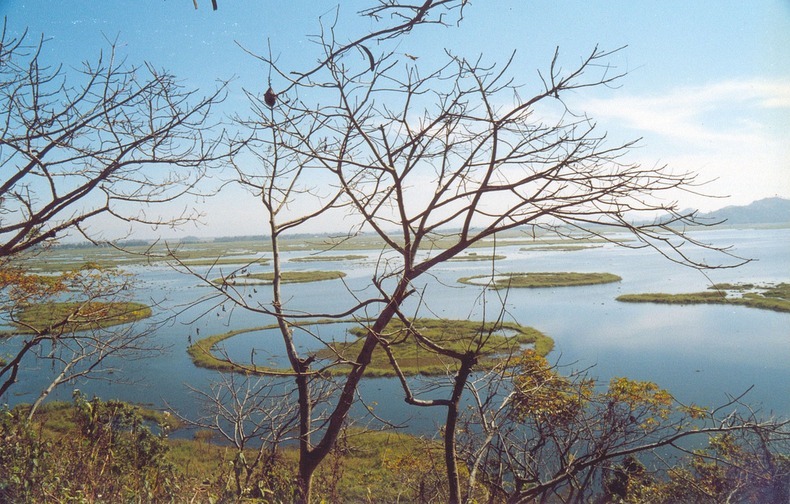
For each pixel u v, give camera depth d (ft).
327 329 92.32
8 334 24.70
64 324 20.01
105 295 22.94
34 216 12.61
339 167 12.50
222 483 13.89
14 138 12.25
